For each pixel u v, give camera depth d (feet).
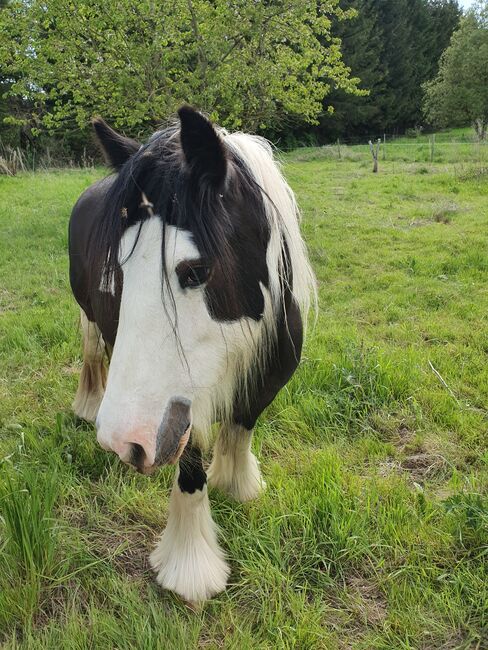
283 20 23.47
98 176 43.91
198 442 5.51
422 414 9.73
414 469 8.38
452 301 15.35
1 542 6.40
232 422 6.97
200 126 4.26
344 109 100.32
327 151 68.49
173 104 22.63
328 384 10.43
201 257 4.31
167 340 4.32
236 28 22.93
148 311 4.25
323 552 6.57
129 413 4.18
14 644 5.31
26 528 6.16
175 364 4.41
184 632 5.40
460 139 81.20
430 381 10.80
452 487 7.70
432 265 18.60
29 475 6.81
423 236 22.48
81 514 7.34
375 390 10.24
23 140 69.97
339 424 9.42
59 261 19.33
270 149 6.03
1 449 8.60
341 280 17.90
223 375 5.18
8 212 27.32
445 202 28.94
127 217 4.45
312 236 22.82
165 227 4.29
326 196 33.30
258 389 6.31
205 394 4.95
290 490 7.34
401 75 113.39
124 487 7.54
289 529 6.82
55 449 8.08
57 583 6.11
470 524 6.72
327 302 15.79
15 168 46.91
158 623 5.52
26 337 12.60
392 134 114.21
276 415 9.61
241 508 7.28
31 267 18.76
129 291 4.33
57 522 6.98
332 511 6.85
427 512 7.13
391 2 110.22
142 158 4.59
